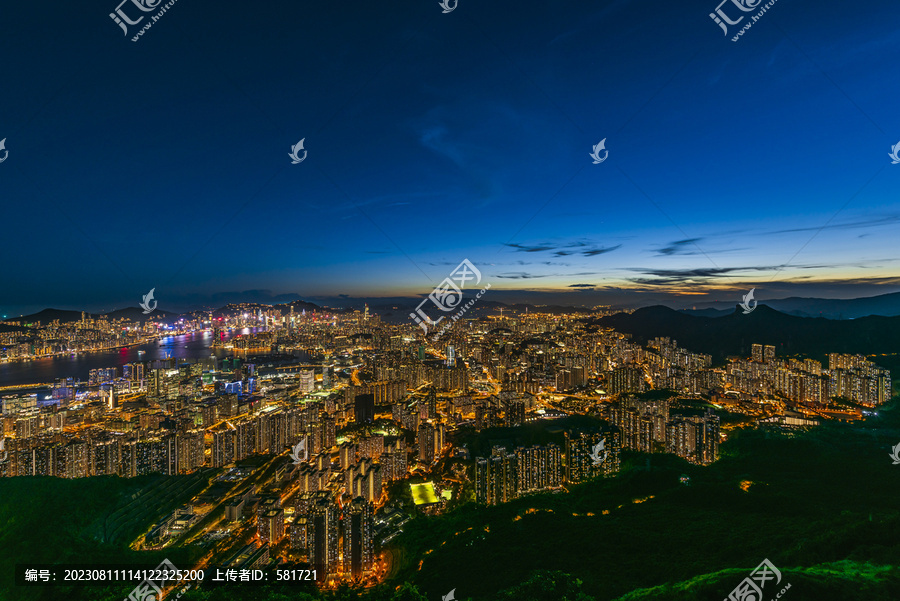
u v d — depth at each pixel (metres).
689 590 32.25
